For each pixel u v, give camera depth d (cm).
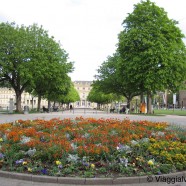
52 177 789
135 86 4659
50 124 1545
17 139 1113
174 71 4325
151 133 1336
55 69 4781
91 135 1241
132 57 4409
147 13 4481
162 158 928
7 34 4434
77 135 1250
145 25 4391
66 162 887
